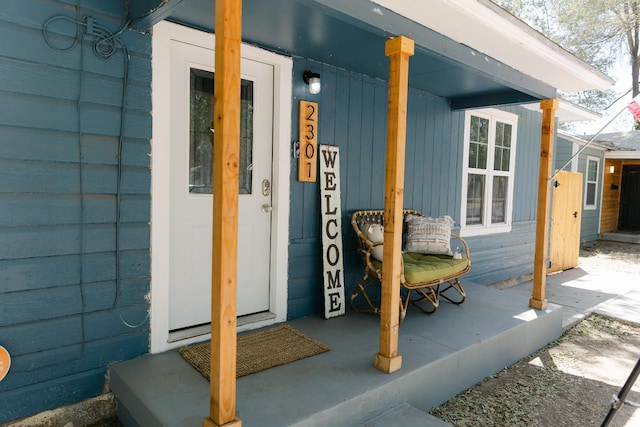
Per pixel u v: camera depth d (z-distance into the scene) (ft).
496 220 18.49
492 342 9.93
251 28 8.56
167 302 8.39
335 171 11.37
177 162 8.72
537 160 20.63
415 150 14.20
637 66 46.65
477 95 14.39
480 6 7.77
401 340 9.54
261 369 7.82
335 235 11.33
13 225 6.55
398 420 7.24
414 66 10.95
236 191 5.57
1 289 6.51
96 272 7.45
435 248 12.46
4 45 6.31
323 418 6.50
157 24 7.88
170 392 6.86
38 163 6.73
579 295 18.04
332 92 11.30
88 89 7.15
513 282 19.67
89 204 7.29
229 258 5.54
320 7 6.50
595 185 36.91
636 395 9.55
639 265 25.93
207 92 9.12
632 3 41.32
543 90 12.01
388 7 7.41
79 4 6.98
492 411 8.58
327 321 10.71
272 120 10.22
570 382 10.05
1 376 6.53
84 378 7.45
